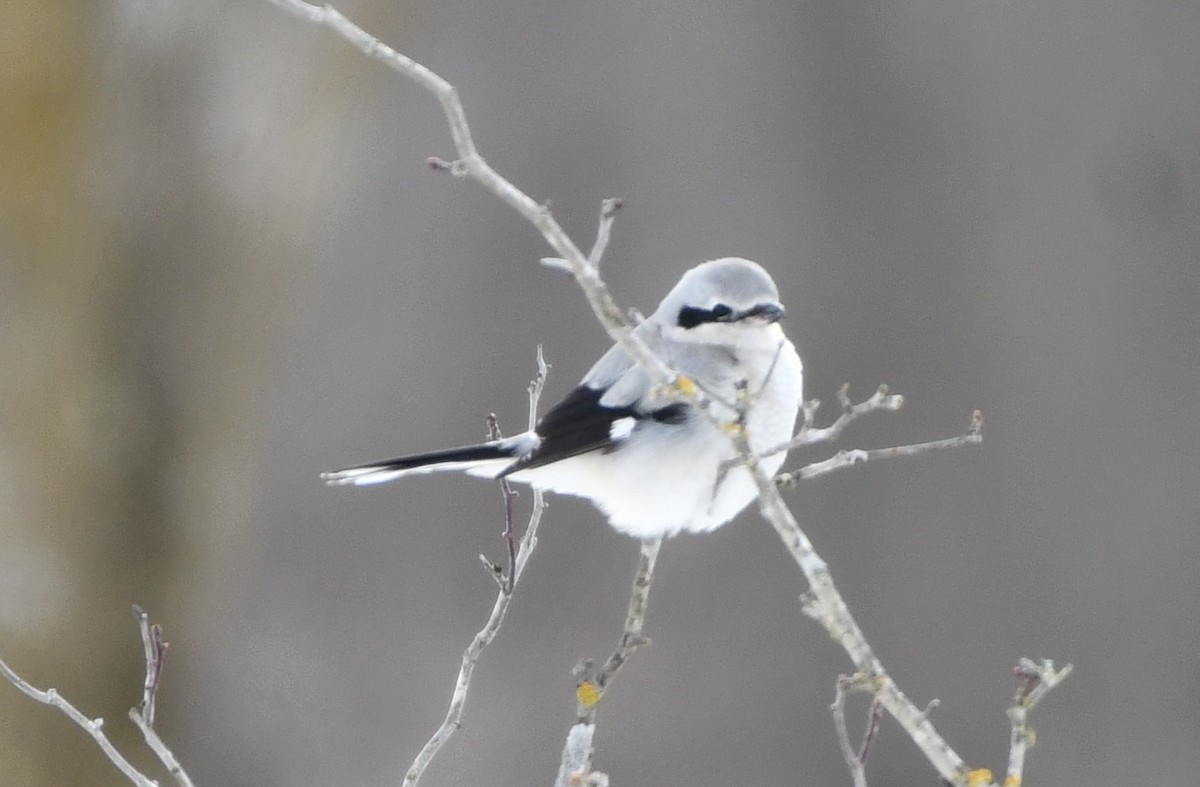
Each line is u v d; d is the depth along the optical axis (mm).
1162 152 15898
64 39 10516
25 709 10812
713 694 15805
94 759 11000
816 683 15711
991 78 16438
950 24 16578
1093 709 15242
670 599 16344
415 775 5570
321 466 18219
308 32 10922
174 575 11375
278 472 18094
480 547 17469
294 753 14242
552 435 7160
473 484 17703
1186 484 15508
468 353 18469
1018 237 16188
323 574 17766
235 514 11742
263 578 17578
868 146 16891
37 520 10930
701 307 7199
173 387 11211
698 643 16078
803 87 17391
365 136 12914
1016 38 16344
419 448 18266
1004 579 15602
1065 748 15180
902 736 15281
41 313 10844
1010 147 16328
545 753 15922
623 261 18094
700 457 7020
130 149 10812
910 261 16500
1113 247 15953
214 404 11359
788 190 17344
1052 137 16203
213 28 10711
